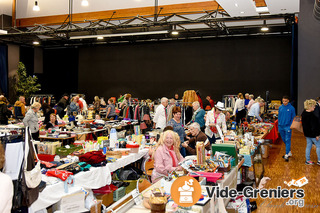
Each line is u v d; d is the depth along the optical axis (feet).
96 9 43.68
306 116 23.84
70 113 30.94
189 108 30.22
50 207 11.53
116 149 17.08
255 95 55.42
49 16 47.03
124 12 42.68
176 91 60.44
